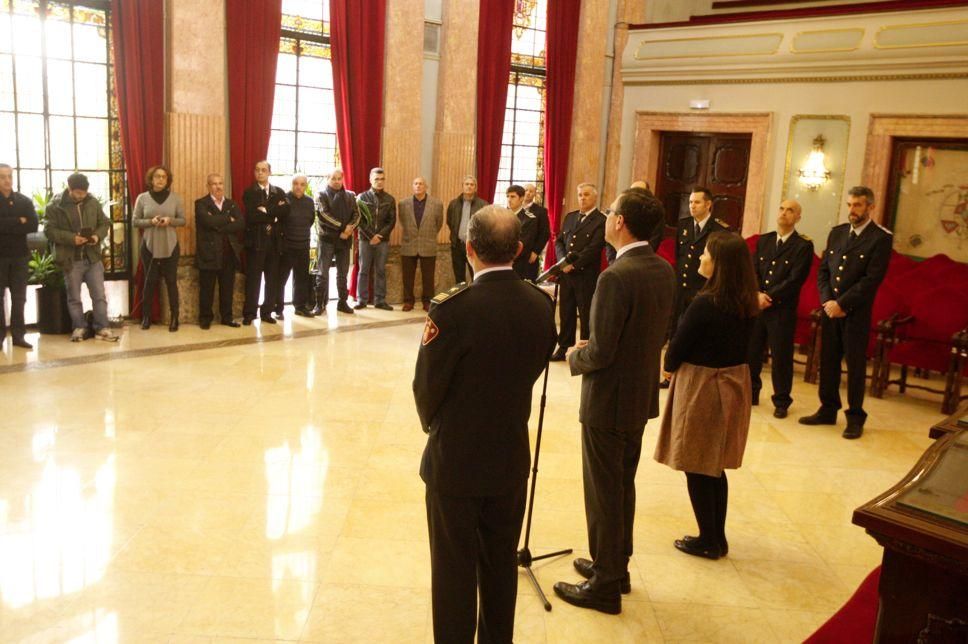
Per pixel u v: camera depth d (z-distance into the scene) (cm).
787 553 379
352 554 354
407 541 369
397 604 317
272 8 791
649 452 509
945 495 159
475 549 256
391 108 904
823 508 434
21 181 707
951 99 798
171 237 733
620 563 317
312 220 827
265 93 802
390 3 880
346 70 854
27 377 586
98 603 308
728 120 972
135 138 732
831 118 884
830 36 876
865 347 553
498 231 247
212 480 426
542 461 480
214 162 779
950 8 794
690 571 357
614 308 289
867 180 862
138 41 719
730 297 328
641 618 317
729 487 458
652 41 1041
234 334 750
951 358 612
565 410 586
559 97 1057
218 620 300
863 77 853
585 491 323
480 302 245
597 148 1098
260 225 775
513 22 1011
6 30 681
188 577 329
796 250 581
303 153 885
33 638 284
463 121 966
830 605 333
